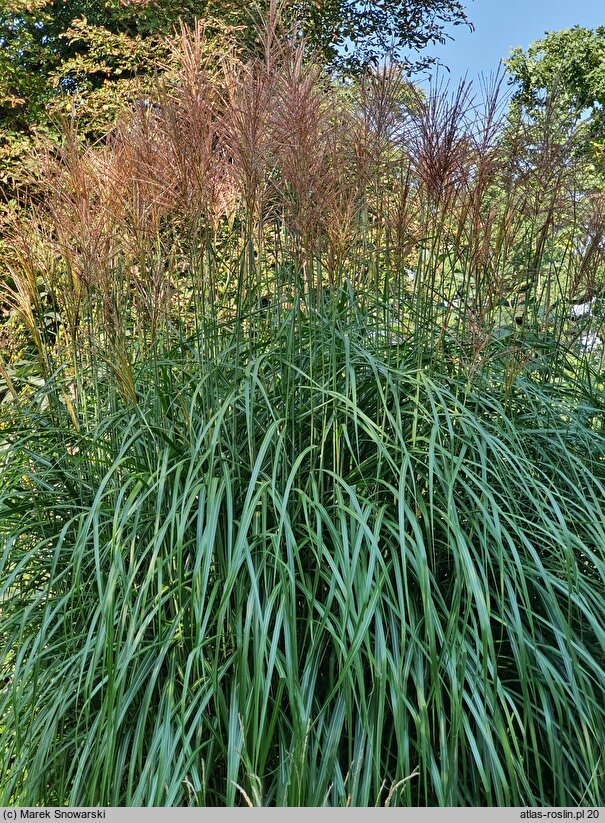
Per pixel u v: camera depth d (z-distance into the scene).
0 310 3.74
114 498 2.75
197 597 2.12
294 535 2.50
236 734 2.02
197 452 2.55
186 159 2.72
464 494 2.68
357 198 3.12
